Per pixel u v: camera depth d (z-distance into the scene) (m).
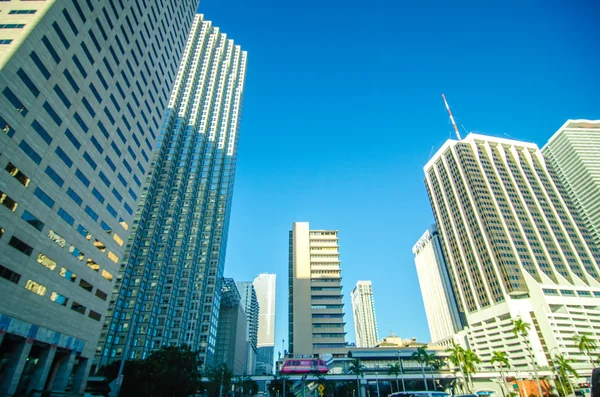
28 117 48.03
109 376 66.75
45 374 51.69
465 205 181.88
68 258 56.75
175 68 97.81
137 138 77.88
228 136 188.12
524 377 113.25
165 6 90.06
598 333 135.00
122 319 109.38
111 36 66.44
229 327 189.12
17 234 46.81
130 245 119.56
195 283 137.12
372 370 117.44
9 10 50.56
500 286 149.38
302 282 156.25
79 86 57.84
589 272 154.88
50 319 52.91
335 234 175.25
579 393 110.00
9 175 45.50
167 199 141.50
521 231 163.50
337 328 145.75
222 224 157.50
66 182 55.78
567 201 184.62
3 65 44.19
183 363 59.47
